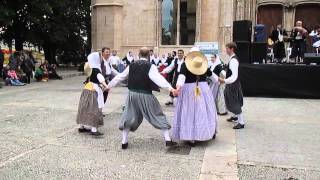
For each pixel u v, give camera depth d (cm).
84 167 525
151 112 609
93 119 692
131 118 603
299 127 802
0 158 557
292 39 1478
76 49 3316
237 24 1323
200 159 568
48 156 571
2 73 1705
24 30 2412
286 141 681
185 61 632
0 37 2450
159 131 744
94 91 698
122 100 1168
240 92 773
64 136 693
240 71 1295
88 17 3152
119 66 1753
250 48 1332
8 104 1049
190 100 633
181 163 548
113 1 2145
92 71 695
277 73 1275
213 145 647
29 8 2138
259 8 2227
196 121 630
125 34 2166
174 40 2114
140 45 2138
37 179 478
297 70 1264
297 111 1008
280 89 1277
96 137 689
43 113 916
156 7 2105
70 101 1118
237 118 823
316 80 1256
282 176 502
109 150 608
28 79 1678
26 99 1152
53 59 3119
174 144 639
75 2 2912
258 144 657
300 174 510
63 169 515
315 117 922
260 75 1285
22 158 559
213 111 655
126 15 2158
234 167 533
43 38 2716
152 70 600
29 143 641
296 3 2150
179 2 2086
